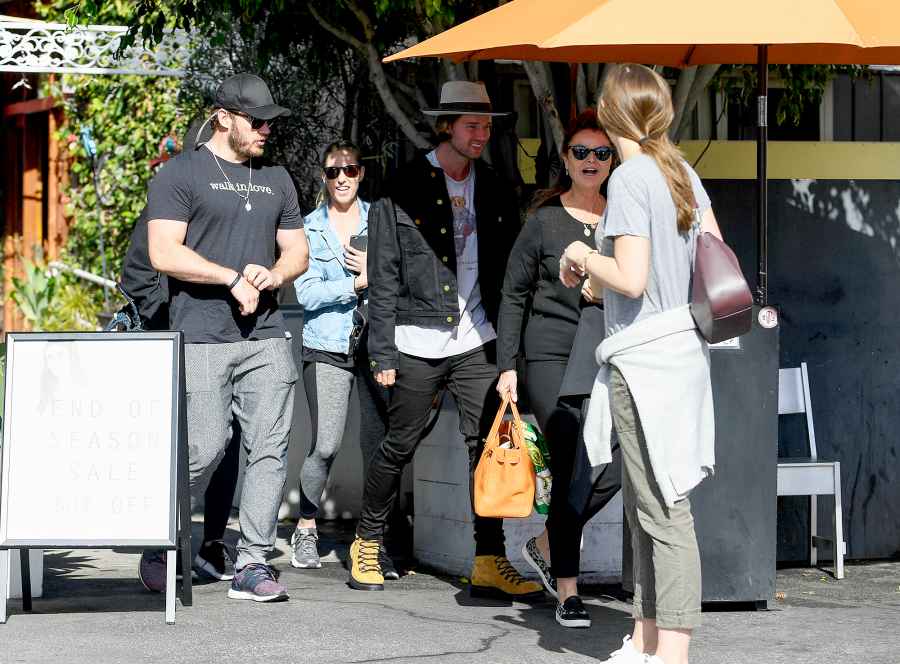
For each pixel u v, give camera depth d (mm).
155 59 13750
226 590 8219
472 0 9852
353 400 11070
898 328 10430
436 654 6684
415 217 8055
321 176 13031
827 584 9102
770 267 10289
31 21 13227
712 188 10250
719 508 7867
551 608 7910
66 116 18359
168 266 7551
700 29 6348
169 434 7254
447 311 8062
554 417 7336
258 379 7801
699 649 6953
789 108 11031
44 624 7215
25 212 21641
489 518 8117
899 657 6797
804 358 10328
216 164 7762
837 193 10359
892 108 11555
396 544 10211
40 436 7270
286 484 11133
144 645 6746
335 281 9180
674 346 5887
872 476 10414
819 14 6410
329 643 6855
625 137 6043
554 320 7391
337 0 9969
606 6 6469
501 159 10289
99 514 7207
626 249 5832
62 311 17219
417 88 11047
